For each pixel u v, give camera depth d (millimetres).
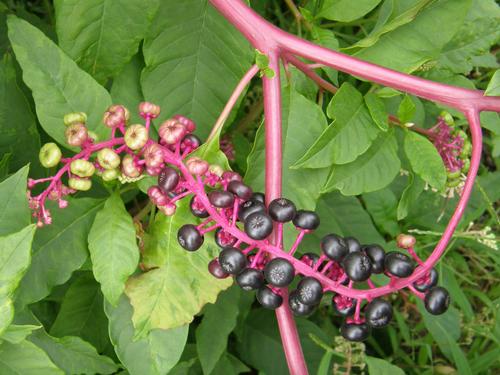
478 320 451
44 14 434
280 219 216
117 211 267
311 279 212
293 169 280
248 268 217
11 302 209
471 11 339
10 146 300
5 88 295
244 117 423
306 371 238
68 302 327
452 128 320
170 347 273
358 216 418
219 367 388
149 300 268
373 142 297
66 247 272
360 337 225
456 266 478
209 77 306
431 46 290
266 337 427
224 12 262
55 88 257
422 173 295
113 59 284
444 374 451
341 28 454
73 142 228
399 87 257
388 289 220
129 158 227
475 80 485
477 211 439
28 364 237
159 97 301
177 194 234
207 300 270
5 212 228
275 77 255
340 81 406
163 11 292
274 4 473
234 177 230
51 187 237
